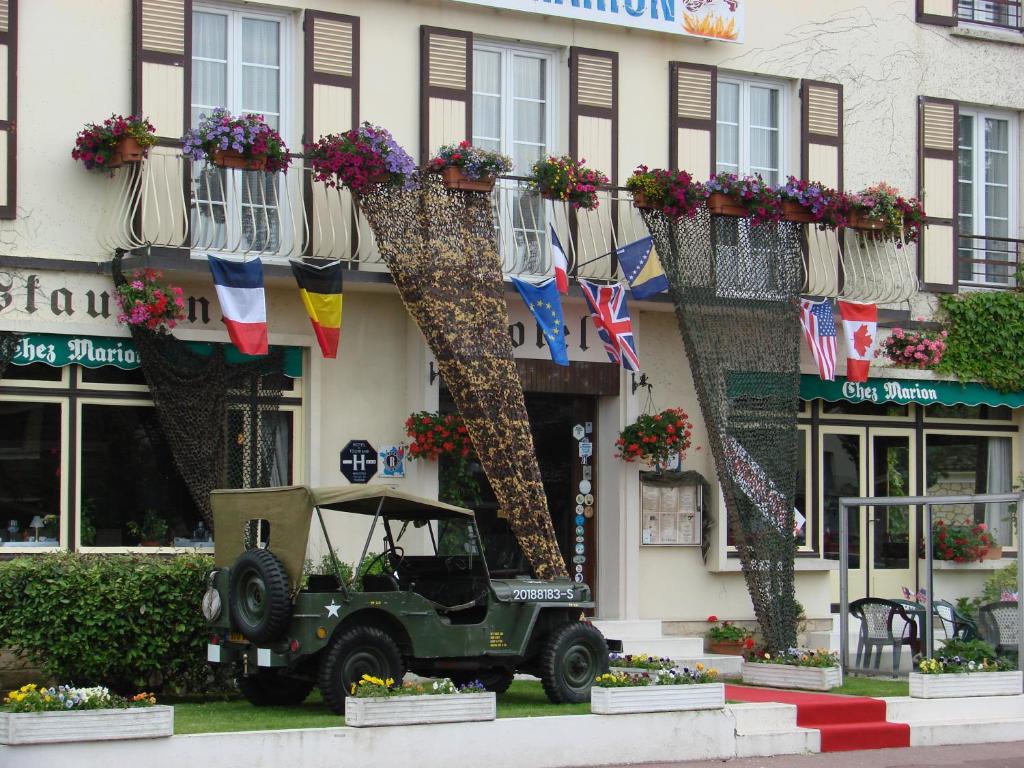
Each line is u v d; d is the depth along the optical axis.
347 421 15.12
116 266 13.83
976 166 19.28
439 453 15.32
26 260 13.54
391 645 11.61
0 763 9.29
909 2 18.62
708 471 17.08
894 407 18.47
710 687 12.08
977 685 13.86
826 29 18.03
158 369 13.92
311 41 15.05
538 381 16.06
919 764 11.98
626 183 16.30
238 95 14.94
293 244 14.61
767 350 15.94
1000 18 19.38
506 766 10.95
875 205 17.03
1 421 13.49
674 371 17.00
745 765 11.71
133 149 13.67
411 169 14.38
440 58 15.67
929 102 18.61
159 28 14.28
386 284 14.84
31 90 13.76
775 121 17.86
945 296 18.59
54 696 9.71
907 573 16.06
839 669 14.36
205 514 14.06
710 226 15.94
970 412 19.02
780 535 15.61
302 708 12.02
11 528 13.48
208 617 11.86
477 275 14.79
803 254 17.11
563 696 12.46
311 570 13.16
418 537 13.53
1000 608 14.96
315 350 14.91
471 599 12.45
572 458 16.77
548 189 15.26
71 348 13.70
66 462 13.73
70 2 13.97
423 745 10.61
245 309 13.60
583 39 16.56
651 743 11.66
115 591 12.32
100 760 9.55
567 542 16.70
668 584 16.75
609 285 15.60
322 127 15.05
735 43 17.42
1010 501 14.73
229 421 14.34
